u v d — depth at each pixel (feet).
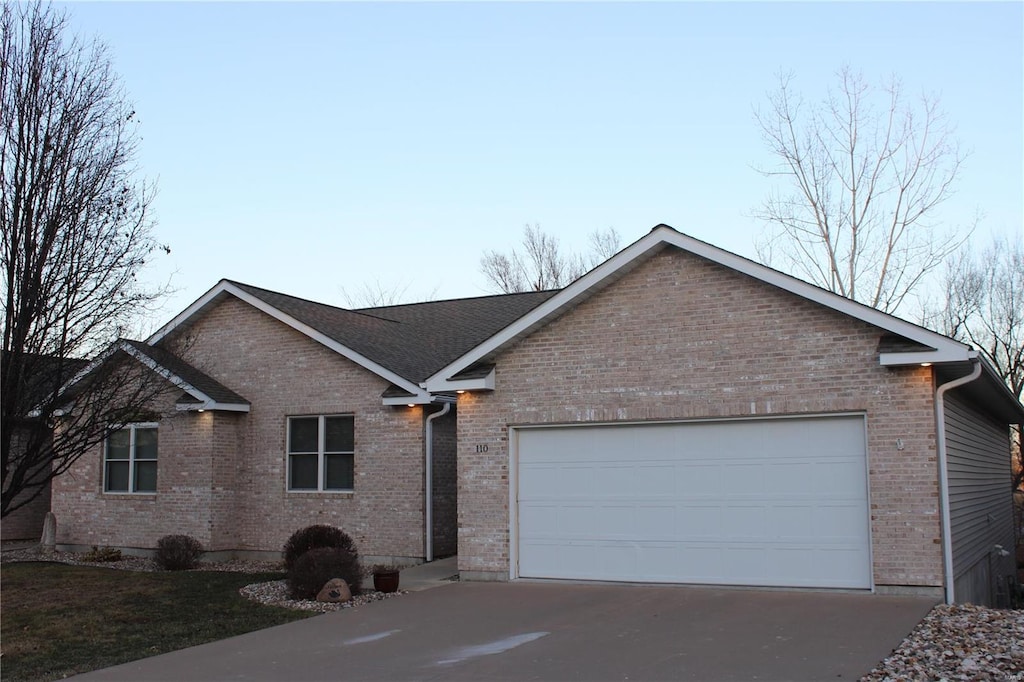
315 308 72.54
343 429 64.90
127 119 44.32
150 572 58.49
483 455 52.11
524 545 51.08
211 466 65.57
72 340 41.14
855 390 43.27
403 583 51.80
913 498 41.70
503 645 34.91
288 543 54.75
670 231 46.93
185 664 33.47
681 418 47.11
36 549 72.59
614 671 30.45
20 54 41.52
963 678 27.81
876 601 40.45
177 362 67.72
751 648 32.71
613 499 49.16
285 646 36.06
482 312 80.12
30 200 40.04
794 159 97.40
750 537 45.70
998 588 65.46
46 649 36.70
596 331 49.73
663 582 47.39
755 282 45.96
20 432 42.86
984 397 53.31
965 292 125.80
